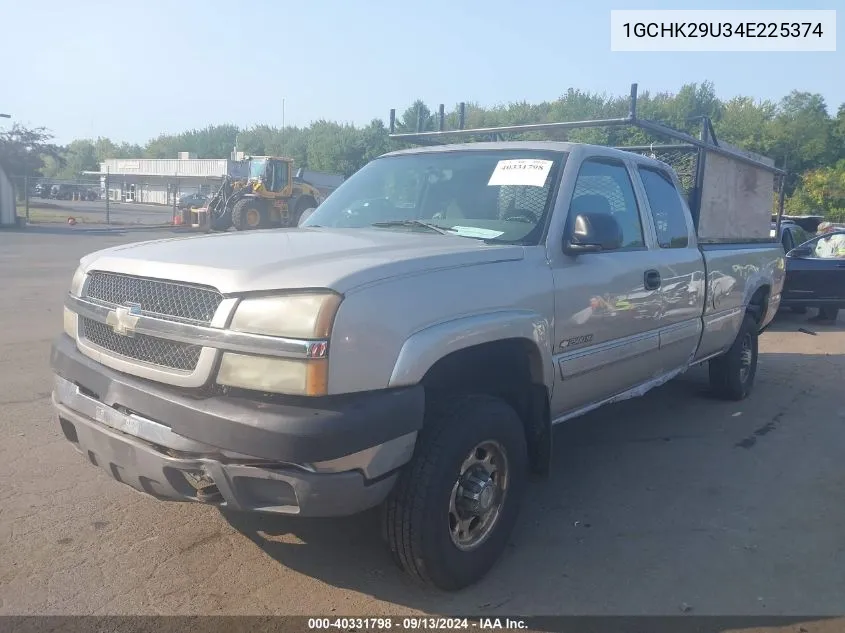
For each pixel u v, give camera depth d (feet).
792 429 19.45
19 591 10.71
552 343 12.50
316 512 9.25
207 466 9.29
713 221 27.17
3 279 45.52
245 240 12.07
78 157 367.25
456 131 23.29
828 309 38.81
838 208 153.99
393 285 9.80
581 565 12.03
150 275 10.30
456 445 10.34
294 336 9.07
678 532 13.28
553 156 14.06
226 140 376.07
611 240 12.66
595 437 18.62
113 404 10.19
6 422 17.83
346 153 215.51
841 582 11.64
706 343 18.79
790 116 197.77
